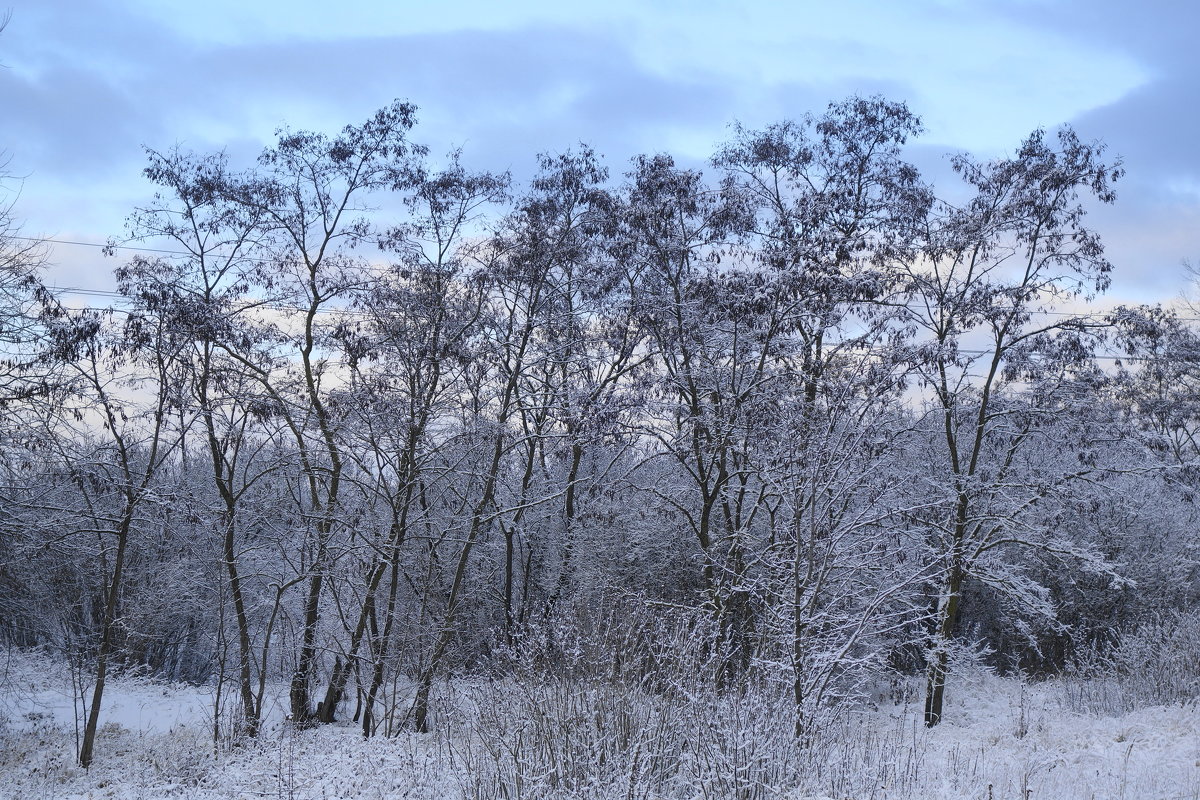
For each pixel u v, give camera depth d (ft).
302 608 82.12
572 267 83.92
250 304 68.08
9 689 73.05
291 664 82.53
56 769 58.23
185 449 77.56
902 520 64.03
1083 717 56.03
